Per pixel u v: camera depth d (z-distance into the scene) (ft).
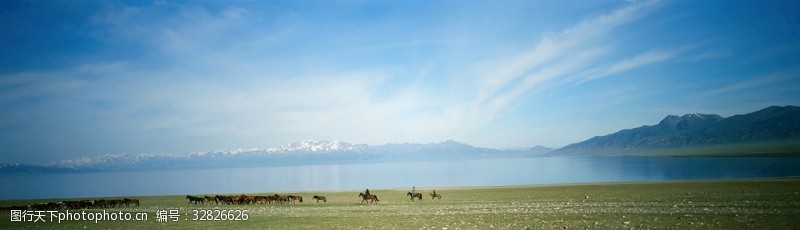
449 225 87.66
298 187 510.58
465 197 184.55
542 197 164.76
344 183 594.65
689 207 107.24
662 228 75.05
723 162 623.77
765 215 87.51
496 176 608.19
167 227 98.99
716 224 77.51
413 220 98.84
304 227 92.53
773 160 611.88
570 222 86.38
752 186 176.14
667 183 226.79
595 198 148.66
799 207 98.78
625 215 95.91
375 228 87.20
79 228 100.99
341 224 95.96
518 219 94.17
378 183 557.33
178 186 625.41
